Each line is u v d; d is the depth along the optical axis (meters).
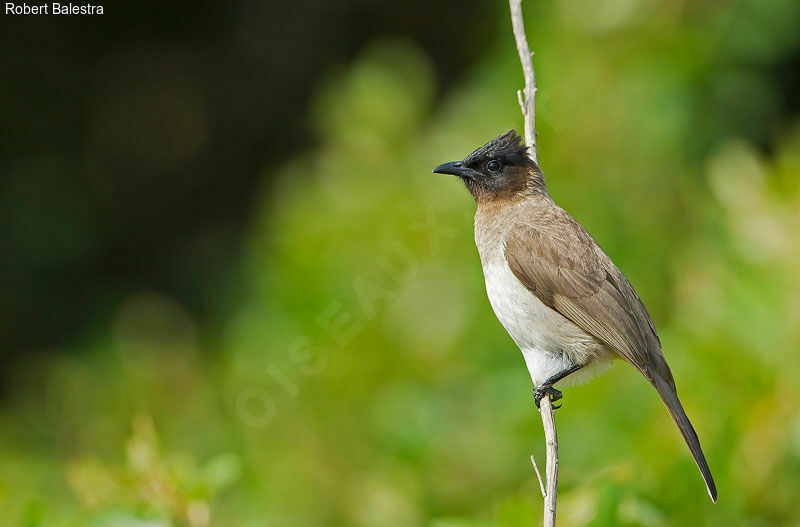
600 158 11.65
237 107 20.86
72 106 19.89
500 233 8.40
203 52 21.03
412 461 10.32
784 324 8.75
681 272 10.52
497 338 10.84
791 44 12.73
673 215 11.66
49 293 18.47
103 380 14.01
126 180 20.11
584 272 8.09
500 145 8.77
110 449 13.09
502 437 10.11
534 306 8.12
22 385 16.91
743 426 8.53
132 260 19.59
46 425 13.71
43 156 19.44
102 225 19.50
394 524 10.39
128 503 7.77
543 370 8.18
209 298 18.62
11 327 17.94
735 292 8.98
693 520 8.15
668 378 7.96
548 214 8.45
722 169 9.95
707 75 12.05
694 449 7.46
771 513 8.43
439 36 19.47
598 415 9.70
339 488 10.95
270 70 20.83
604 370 8.28
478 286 10.98
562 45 12.05
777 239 9.17
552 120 11.62
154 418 13.12
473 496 10.20
